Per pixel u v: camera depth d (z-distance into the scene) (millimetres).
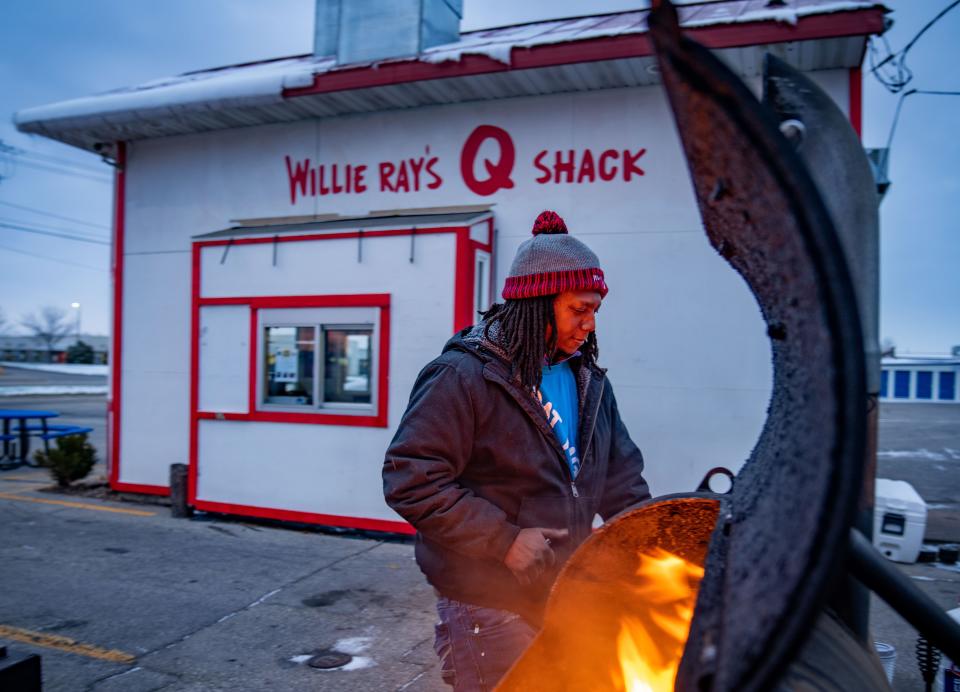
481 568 1938
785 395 924
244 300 6578
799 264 721
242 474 6566
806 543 684
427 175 6566
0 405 22047
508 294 2006
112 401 7777
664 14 738
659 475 5824
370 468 6105
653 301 5867
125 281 7777
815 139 1252
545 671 1557
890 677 2988
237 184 7305
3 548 5867
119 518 6859
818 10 4852
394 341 6016
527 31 7500
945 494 8836
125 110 6941
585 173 6070
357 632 4230
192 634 4195
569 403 2156
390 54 6398
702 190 938
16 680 1985
